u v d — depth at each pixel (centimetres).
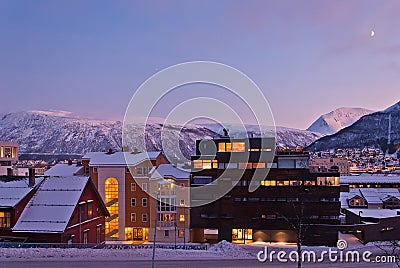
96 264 2394
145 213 5366
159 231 5244
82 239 3338
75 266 2314
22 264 2311
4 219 3072
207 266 2525
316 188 5156
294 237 5100
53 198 3231
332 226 5031
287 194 5191
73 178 3441
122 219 5372
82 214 3353
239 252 3269
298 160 5266
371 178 11112
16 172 7725
